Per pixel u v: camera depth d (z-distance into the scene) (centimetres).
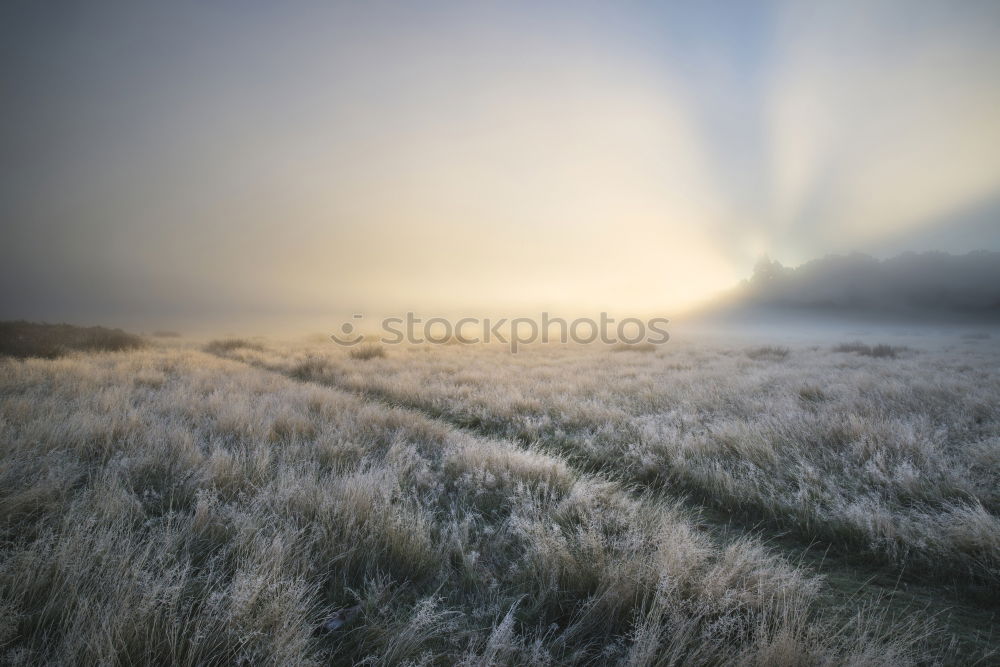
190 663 164
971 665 192
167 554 226
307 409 628
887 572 276
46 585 195
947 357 1484
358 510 296
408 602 226
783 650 176
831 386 804
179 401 628
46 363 938
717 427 542
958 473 372
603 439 560
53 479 305
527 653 186
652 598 224
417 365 1294
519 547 285
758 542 301
